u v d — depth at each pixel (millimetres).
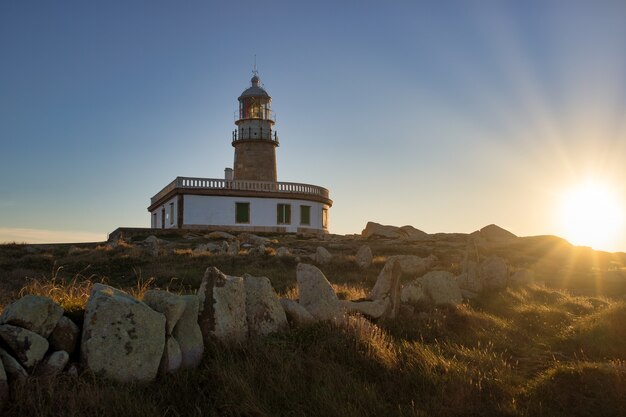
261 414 5797
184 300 7023
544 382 7121
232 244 29156
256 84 59656
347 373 6895
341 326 8477
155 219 60094
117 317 6336
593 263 32375
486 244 39250
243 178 57500
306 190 52938
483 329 10695
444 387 6750
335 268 22719
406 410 6133
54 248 29859
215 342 7277
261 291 8188
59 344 6219
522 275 18156
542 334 11133
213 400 6172
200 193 48469
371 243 38875
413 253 31734
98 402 5598
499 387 7043
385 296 10734
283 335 7863
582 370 7324
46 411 5352
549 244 38656
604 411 6402
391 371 7297
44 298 6172
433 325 10383
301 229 51688
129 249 26797
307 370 6934
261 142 57688
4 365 5652
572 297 16734
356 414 5871
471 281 15578
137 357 6301
